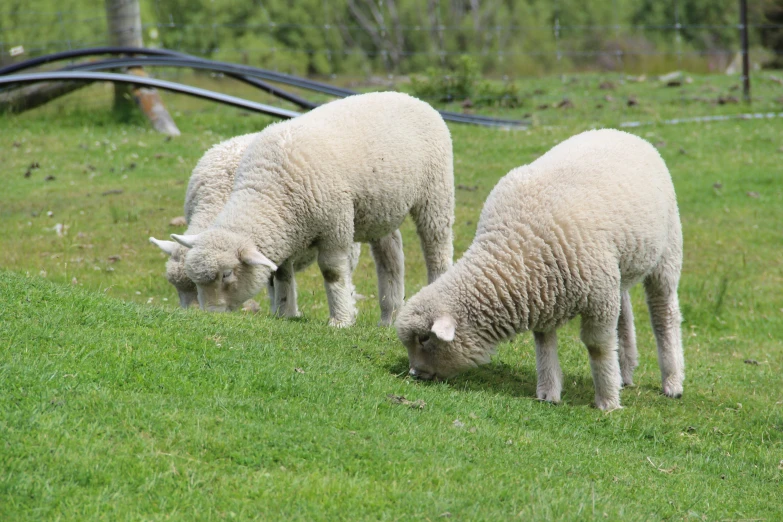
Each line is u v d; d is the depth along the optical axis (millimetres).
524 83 31484
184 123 24422
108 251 14898
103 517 5137
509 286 8078
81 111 24500
